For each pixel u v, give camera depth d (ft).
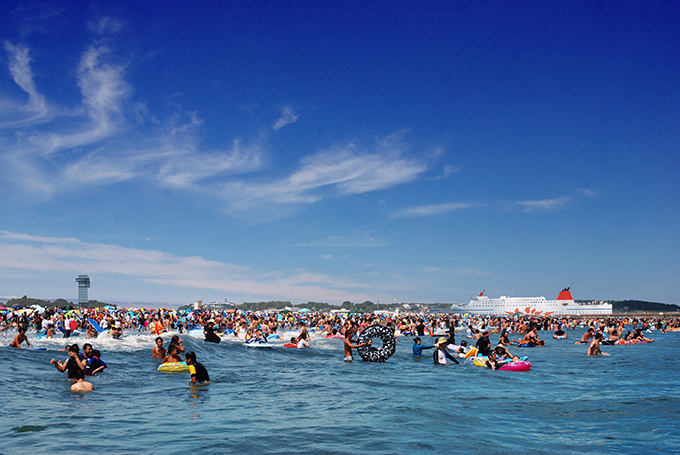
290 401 33.01
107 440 21.67
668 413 30.07
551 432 24.85
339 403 32.32
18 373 42.37
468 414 29.09
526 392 38.09
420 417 27.86
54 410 28.30
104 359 54.29
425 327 146.41
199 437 22.49
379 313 436.76
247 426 25.00
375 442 21.97
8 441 21.02
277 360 63.16
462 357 67.92
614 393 37.78
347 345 62.44
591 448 21.71
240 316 173.47
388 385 41.47
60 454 19.17
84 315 140.67
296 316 229.66
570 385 42.27
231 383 41.83
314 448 20.77
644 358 69.51
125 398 33.32
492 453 20.57
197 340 79.36
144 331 133.80
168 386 39.42
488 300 450.30
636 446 22.20
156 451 20.03
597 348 74.69
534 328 93.40
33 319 122.62
